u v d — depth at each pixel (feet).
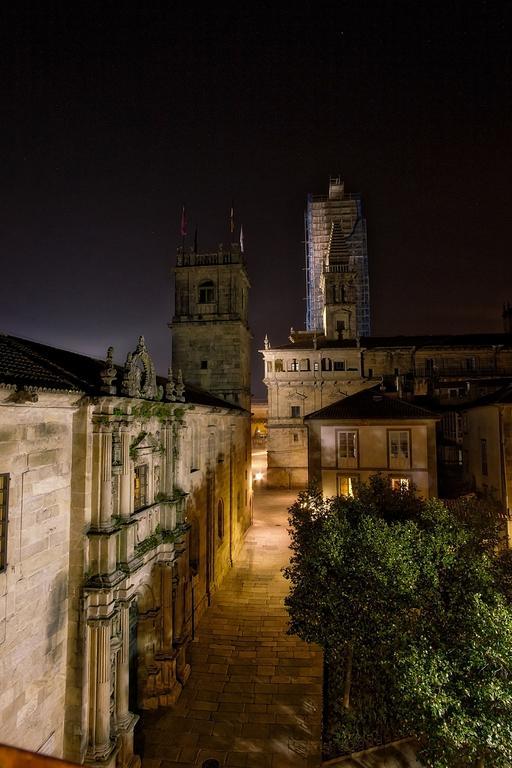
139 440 56.29
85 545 45.52
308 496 75.51
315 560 55.67
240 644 77.71
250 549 127.75
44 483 41.81
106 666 45.60
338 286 265.13
